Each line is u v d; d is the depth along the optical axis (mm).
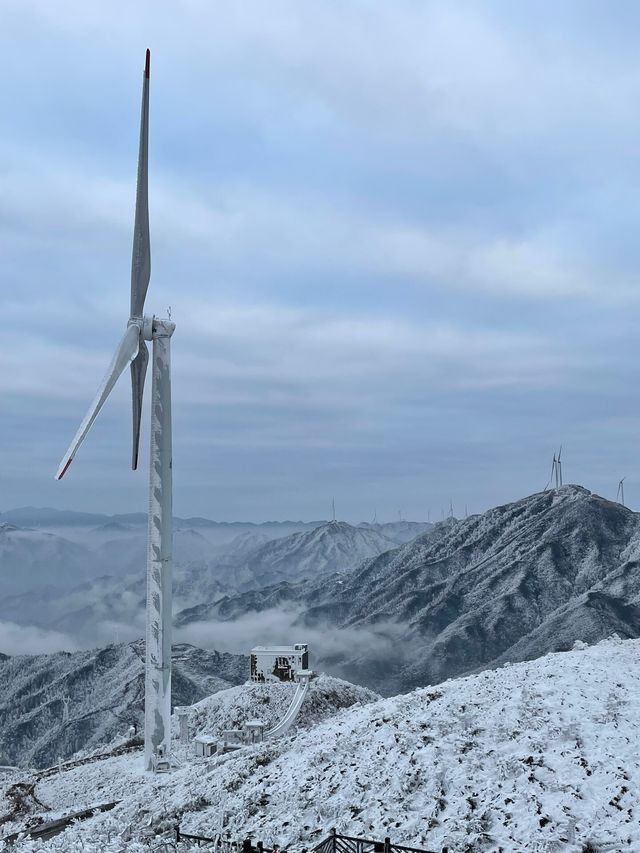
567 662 40062
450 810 25547
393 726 34062
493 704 33531
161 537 58781
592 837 21984
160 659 58406
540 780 25672
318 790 29891
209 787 36719
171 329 61406
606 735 28141
